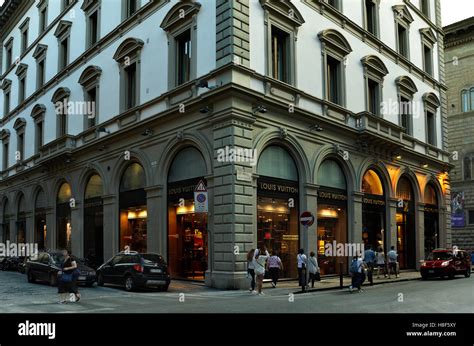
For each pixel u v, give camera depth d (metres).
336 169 24.12
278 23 21.08
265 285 18.94
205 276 18.75
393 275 26.16
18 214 37.53
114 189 24.83
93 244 26.45
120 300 14.73
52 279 19.75
